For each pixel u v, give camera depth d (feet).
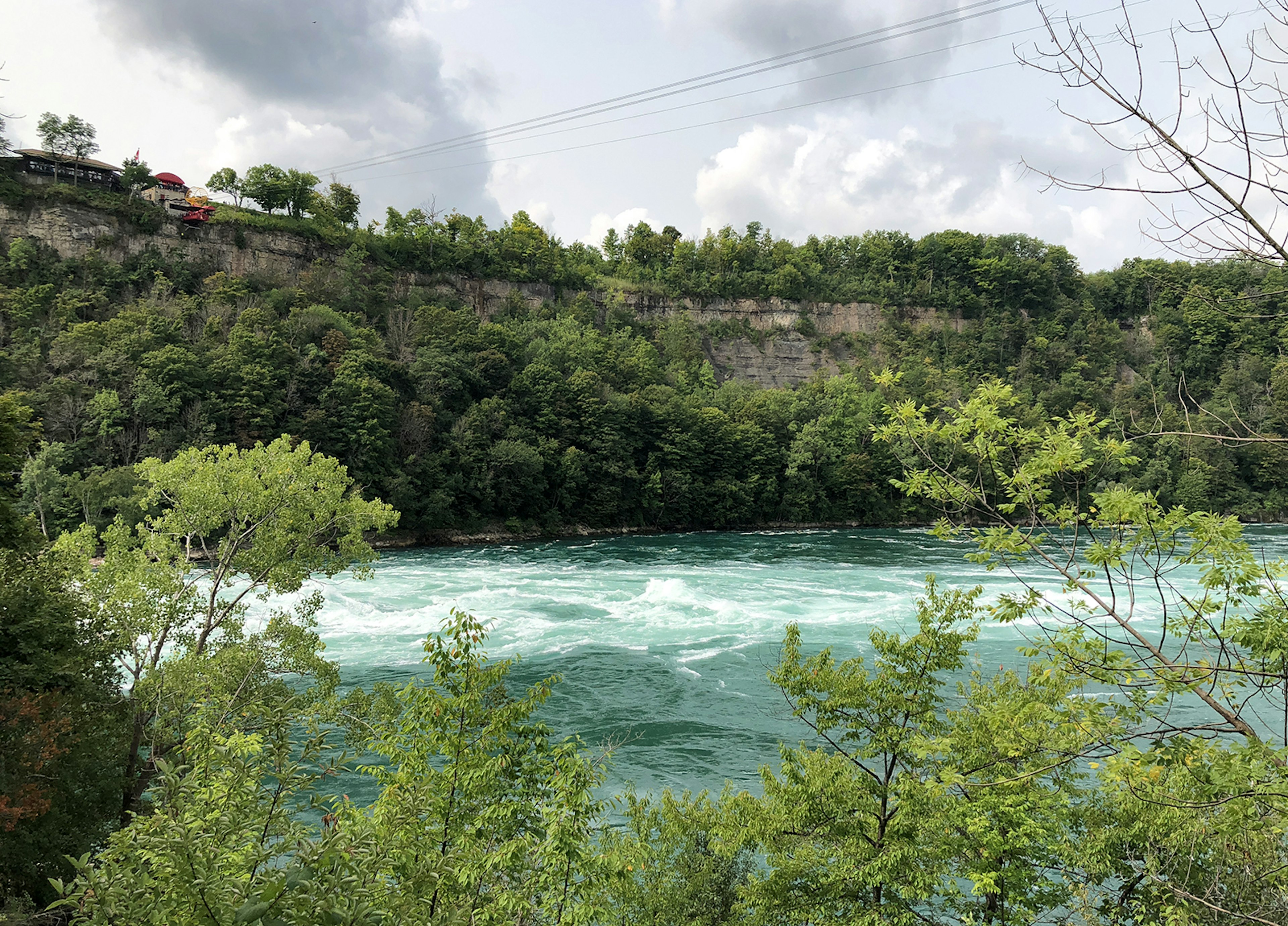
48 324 277.64
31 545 59.31
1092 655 26.08
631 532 329.72
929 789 30.91
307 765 71.77
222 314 293.02
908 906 40.57
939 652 41.50
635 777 76.79
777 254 577.02
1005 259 576.61
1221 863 30.89
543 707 96.63
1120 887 41.52
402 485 263.90
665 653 121.08
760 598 165.48
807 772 43.96
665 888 46.32
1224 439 21.27
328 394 268.00
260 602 140.46
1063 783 41.39
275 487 73.15
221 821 18.42
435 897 25.50
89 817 51.26
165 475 70.69
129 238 333.21
